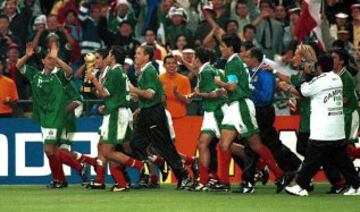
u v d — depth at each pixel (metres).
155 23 70.38
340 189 50.97
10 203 45.81
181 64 61.25
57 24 66.31
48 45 57.44
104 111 52.44
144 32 70.69
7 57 64.69
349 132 51.41
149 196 49.12
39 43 65.75
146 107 52.91
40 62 65.00
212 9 65.56
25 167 59.25
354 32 64.75
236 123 50.09
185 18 67.31
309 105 52.22
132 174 59.38
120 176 52.62
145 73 52.31
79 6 71.25
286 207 43.28
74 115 55.62
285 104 60.12
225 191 51.75
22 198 48.47
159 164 54.19
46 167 59.31
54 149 55.03
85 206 44.09
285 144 59.00
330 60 47.56
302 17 61.88
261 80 51.28
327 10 68.81
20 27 68.81
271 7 69.25
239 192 51.16
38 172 59.31
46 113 54.69
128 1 71.19
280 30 67.75
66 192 52.06
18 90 63.00
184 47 64.38
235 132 50.47
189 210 42.03
